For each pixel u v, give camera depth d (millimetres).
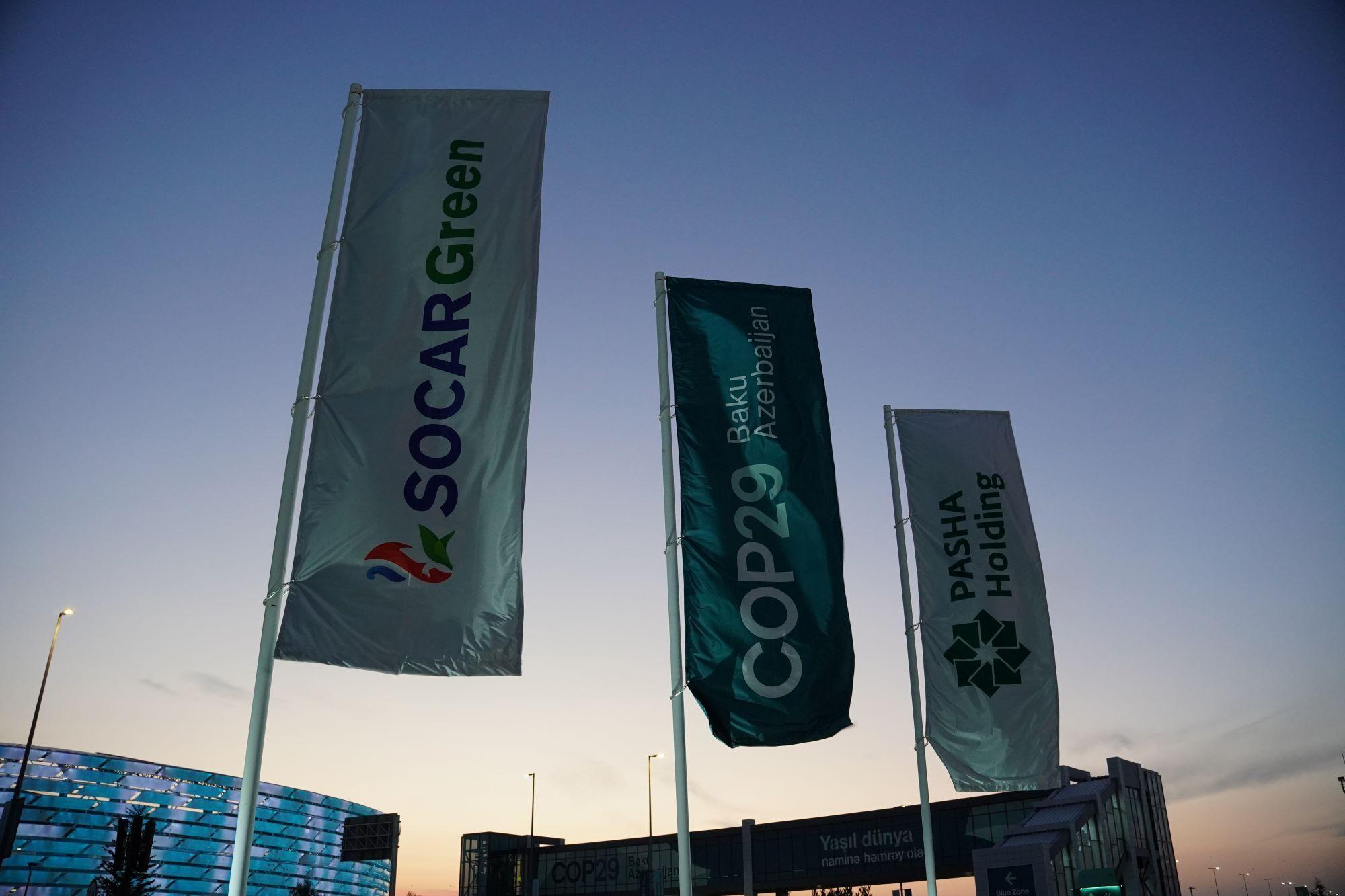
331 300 13094
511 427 12812
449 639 11875
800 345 17750
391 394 12742
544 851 93000
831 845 74625
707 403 17062
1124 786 63031
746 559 16125
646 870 85312
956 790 19500
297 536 12031
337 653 11570
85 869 92750
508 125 14273
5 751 92062
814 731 15281
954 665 20297
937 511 21422
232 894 10320
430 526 12266
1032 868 53000
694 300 17750
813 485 16797
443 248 13500
